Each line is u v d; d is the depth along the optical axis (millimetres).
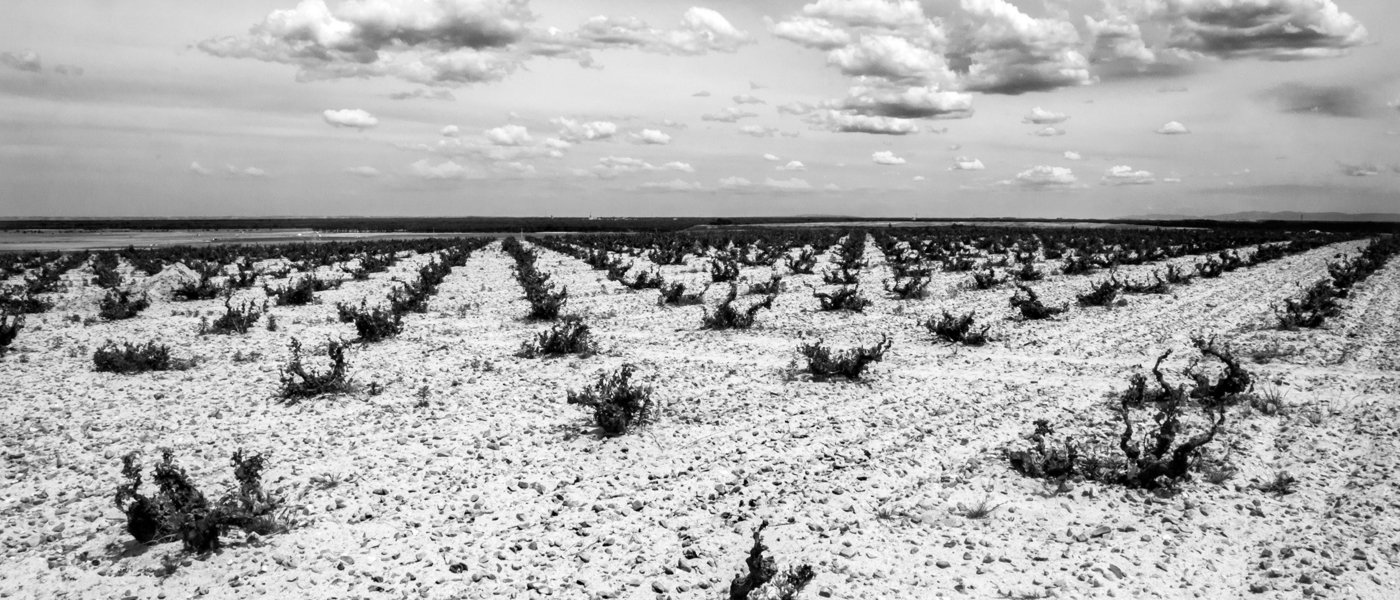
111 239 107312
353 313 24094
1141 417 13609
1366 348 19875
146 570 8117
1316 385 15867
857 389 15961
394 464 11281
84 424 13391
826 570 7977
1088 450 11719
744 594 7094
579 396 14070
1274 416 13516
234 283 36219
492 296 33438
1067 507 9578
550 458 11594
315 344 21500
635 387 14289
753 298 31688
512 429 13062
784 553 8367
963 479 10477
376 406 14586
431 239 95688
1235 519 9188
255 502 9242
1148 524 9086
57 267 44625
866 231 102312
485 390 15875
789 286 36438
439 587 7727
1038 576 7781
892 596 7441
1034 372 17641
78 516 9492
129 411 14312
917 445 12102
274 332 23719
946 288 34531
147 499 8688
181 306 30672
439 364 18594
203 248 62188
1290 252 60094
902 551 8398
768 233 98250
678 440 12422
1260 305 28203
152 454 11797
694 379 16859
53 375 17453
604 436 12617
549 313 25812
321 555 8406
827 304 27594
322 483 10477
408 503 9852
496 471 11016
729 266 41188
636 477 10812
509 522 9289
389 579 7898
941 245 63156
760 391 15758
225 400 15094
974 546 8492
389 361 18969
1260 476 10602
